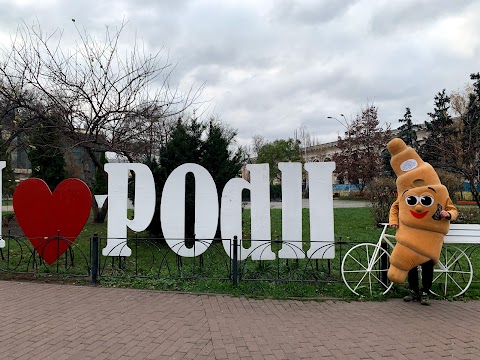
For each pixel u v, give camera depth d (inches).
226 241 249.4
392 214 205.2
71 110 385.4
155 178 354.9
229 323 164.9
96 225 487.2
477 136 665.0
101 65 388.5
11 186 601.0
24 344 141.5
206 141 354.9
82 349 137.3
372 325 163.6
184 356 131.9
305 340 146.8
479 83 882.1
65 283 232.4
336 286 216.2
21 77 374.3
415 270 195.5
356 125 1470.2
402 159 202.5
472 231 202.8
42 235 258.7
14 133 422.0
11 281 237.1
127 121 403.2
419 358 131.4
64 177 626.8
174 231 256.7
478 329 158.9
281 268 252.1
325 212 242.2
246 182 253.3
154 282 228.1
